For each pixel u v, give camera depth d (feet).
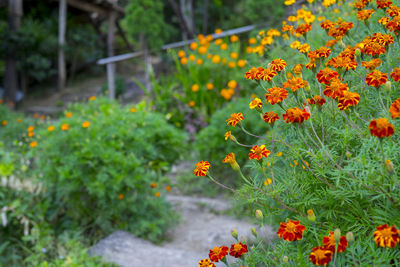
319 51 5.01
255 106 4.68
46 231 11.02
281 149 5.16
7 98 37.88
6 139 16.44
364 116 4.61
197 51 21.66
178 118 19.65
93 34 47.75
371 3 6.22
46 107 37.24
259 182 4.86
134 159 11.46
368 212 4.11
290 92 5.38
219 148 14.49
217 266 5.78
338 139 4.54
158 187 13.15
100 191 10.89
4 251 11.26
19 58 39.17
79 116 14.29
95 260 9.85
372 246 3.65
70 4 39.88
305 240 4.32
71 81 45.27
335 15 7.60
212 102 19.38
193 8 46.39
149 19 24.95
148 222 11.68
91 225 11.66
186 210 13.75
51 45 41.11
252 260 4.14
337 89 4.00
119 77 38.19
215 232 11.26
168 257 9.82
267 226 6.20
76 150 11.49
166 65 35.68
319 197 4.38
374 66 4.33
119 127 12.36
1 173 11.56
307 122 4.71
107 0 41.29
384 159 3.42
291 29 7.27
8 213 11.84
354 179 3.81
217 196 14.53
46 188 12.10
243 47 20.30
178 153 14.17
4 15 43.21
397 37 4.90
